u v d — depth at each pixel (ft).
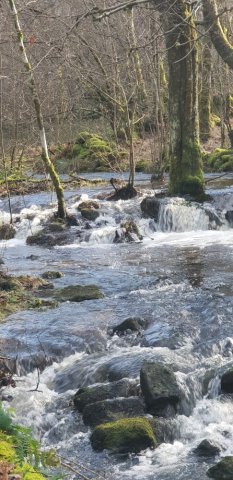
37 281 40.24
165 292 37.22
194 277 40.52
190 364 27.37
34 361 28.81
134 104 74.64
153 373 24.58
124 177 89.86
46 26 68.69
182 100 62.13
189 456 21.27
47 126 103.86
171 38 59.88
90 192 75.00
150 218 59.26
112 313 33.86
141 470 20.61
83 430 23.44
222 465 19.79
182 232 57.72
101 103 89.97
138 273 42.52
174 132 62.69
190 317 32.68
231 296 35.50
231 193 61.77
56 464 17.76
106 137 103.04
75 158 101.04
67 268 45.37
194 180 61.72
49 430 23.63
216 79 115.65
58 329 31.65
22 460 15.46
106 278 41.65
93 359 28.60
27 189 81.20
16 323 32.78
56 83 90.89
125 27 77.36
